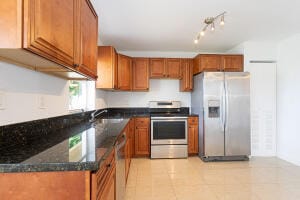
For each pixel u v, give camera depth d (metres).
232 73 3.81
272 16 2.81
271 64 4.10
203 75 3.80
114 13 2.68
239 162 3.75
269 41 3.99
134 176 3.08
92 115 3.18
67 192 0.94
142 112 4.67
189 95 4.74
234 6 2.50
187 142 4.07
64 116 2.10
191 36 3.63
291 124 3.71
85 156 1.04
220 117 3.78
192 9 2.57
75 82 3.01
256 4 2.46
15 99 1.32
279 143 4.04
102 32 3.43
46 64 1.33
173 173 3.20
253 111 4.07
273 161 3.79
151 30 3.33
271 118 4.11
